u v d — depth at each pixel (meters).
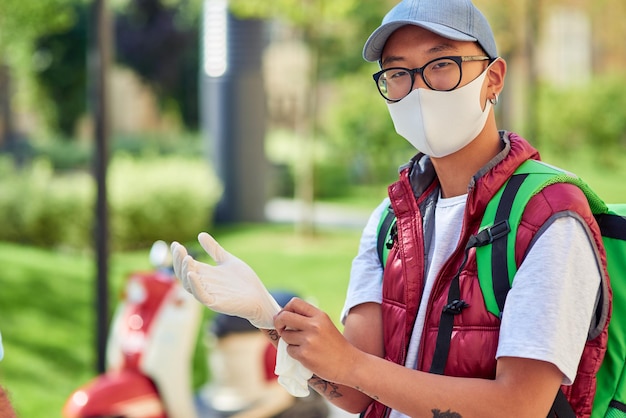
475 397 1.93
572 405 2.06
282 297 5.23
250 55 16.89
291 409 5.37
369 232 2.40
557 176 2.04
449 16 2.12
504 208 2.04
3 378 6.94
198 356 7.68
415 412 1.96
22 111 35.34
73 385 6.89
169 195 14.14
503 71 2.21
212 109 17.20
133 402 5.02
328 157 23.33
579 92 26.12
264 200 17.31
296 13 14.62
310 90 15.34
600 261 2.00
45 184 14.05
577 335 1.93
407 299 2.19
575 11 28.98
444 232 2.18
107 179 6.13
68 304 9.49
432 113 2.13
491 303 2.01
